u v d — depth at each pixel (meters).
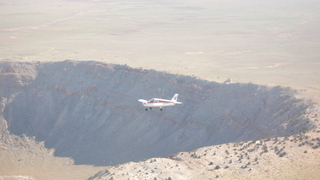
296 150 72.00
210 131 129.00
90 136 148.50
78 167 131.25
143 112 146.88
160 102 98.50
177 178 66.06
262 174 64.12
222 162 71.69
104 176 71.12
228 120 127.38
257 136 113.25
